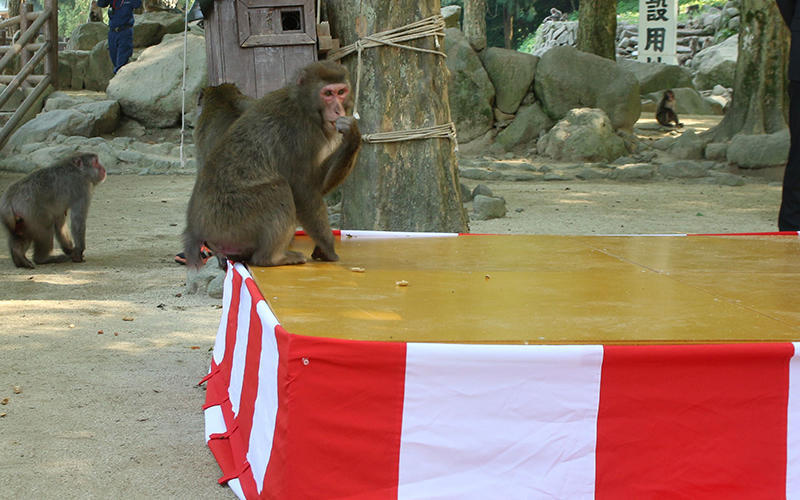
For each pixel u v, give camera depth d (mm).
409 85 7992
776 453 3025
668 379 2967
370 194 8094
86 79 24594
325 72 4613
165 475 3828
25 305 7133
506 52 23094
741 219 12797
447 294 3863
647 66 30562
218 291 7512
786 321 3357
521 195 16000
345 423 2936
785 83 19891
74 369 5379
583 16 26672
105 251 9922
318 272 4434
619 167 19562
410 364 2904
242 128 4660
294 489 2945
